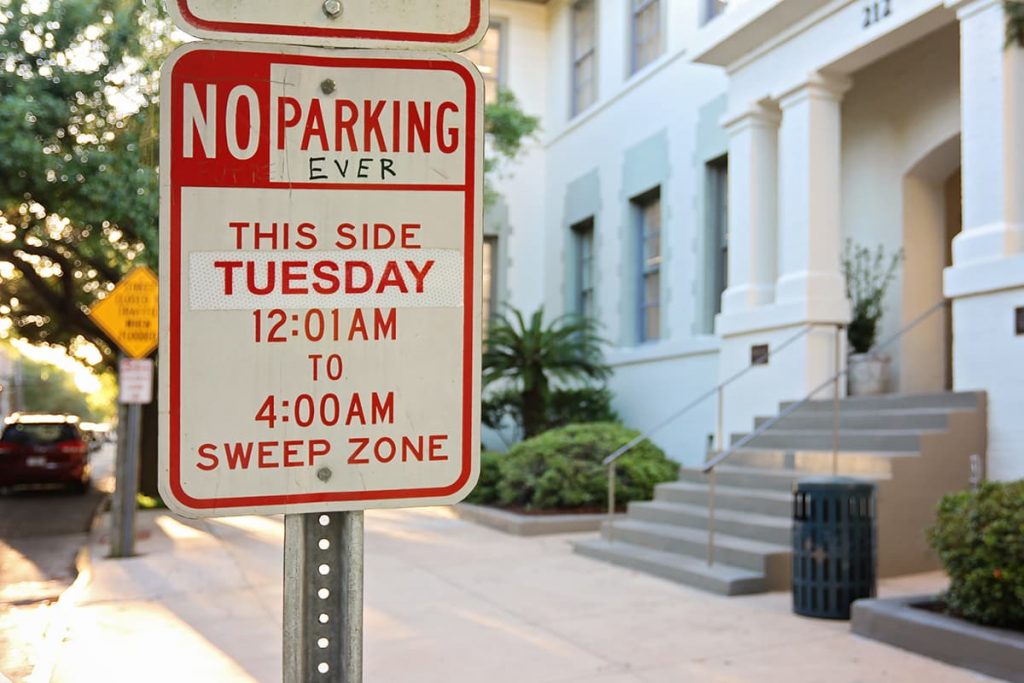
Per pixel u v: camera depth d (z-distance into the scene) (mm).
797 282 9711
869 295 10391
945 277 7934
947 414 7602
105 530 12523
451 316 1871
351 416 1816
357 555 1829
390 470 1830
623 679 5062
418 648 5758
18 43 11875
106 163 12000
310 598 1829
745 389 10578
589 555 9094
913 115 10117
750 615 6477
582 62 17578
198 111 1772
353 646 1821
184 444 1737
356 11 1848
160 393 1735
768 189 10719
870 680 4918
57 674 5328
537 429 14547
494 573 8281
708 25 10914
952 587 5480
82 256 15047
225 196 1778
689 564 7824
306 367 1800
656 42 14867
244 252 1782
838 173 9789
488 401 15695
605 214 16172
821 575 6316
